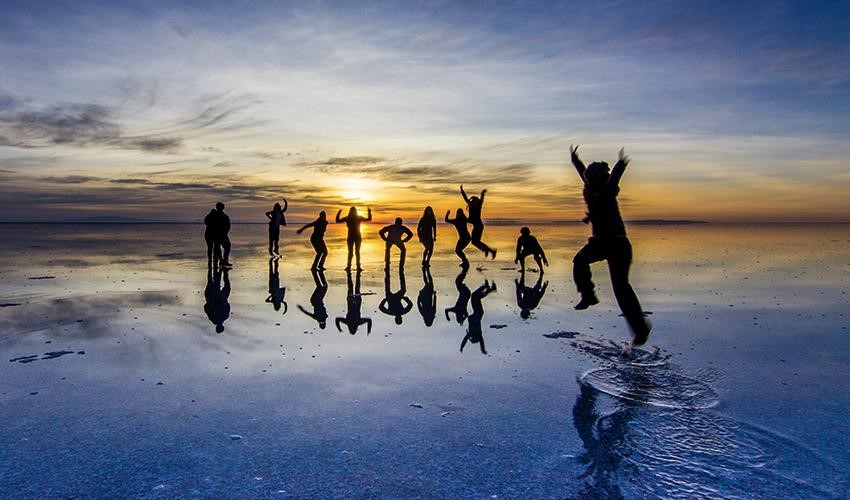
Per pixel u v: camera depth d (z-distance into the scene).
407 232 12.48
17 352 5.42
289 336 6.20
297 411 3.84
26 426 3.57
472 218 13.74
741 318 7.04
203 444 3.30
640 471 2.92
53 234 40.25
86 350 5.51
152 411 3.84
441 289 10.06
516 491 2.73
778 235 39.50
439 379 4.57
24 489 2.76
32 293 9.23
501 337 6.11
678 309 7.73
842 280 11.04
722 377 4.52
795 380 4.43
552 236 37.28
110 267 13.77
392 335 6.25
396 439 3.37
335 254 19.73
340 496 2.70
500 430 3.49
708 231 53.06
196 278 11.58
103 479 2.87
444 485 2.80
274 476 2.91
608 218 4.62
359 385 4.42
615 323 6.84
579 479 2.84
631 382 4.42
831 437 3.31
